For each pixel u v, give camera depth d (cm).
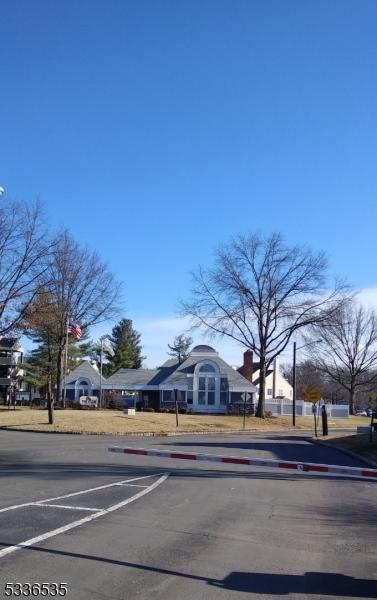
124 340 10700
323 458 2353
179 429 4169
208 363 6284
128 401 6594
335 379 8688
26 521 954
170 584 655
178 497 1258
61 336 5547
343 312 6656
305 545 864
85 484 1423
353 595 650
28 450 2367
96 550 782
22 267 4566
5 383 7838
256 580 687
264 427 5003
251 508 1159
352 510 1196
